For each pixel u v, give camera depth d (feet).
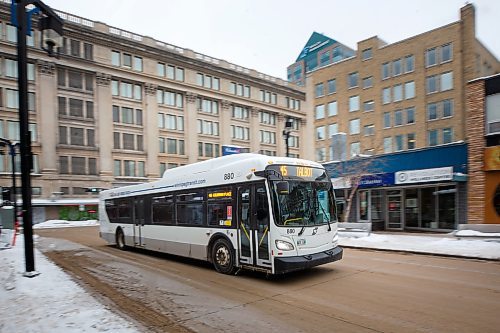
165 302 22.59
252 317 19.42
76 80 161.17
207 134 204.03
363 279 27.96
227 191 31.22
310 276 29.35
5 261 37.96
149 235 42.80
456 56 123.65
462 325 17.61
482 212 54.49
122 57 175.22
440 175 58.29
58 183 151.74
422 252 40.34
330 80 152.05
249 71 230.48
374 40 140.97
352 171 69.21
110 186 164.35
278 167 28.32
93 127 163.84
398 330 17.08
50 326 17.52
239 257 29.60
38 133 149.69
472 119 56.13
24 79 29.17
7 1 148.15
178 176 38.24
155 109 182.60
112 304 22.29
